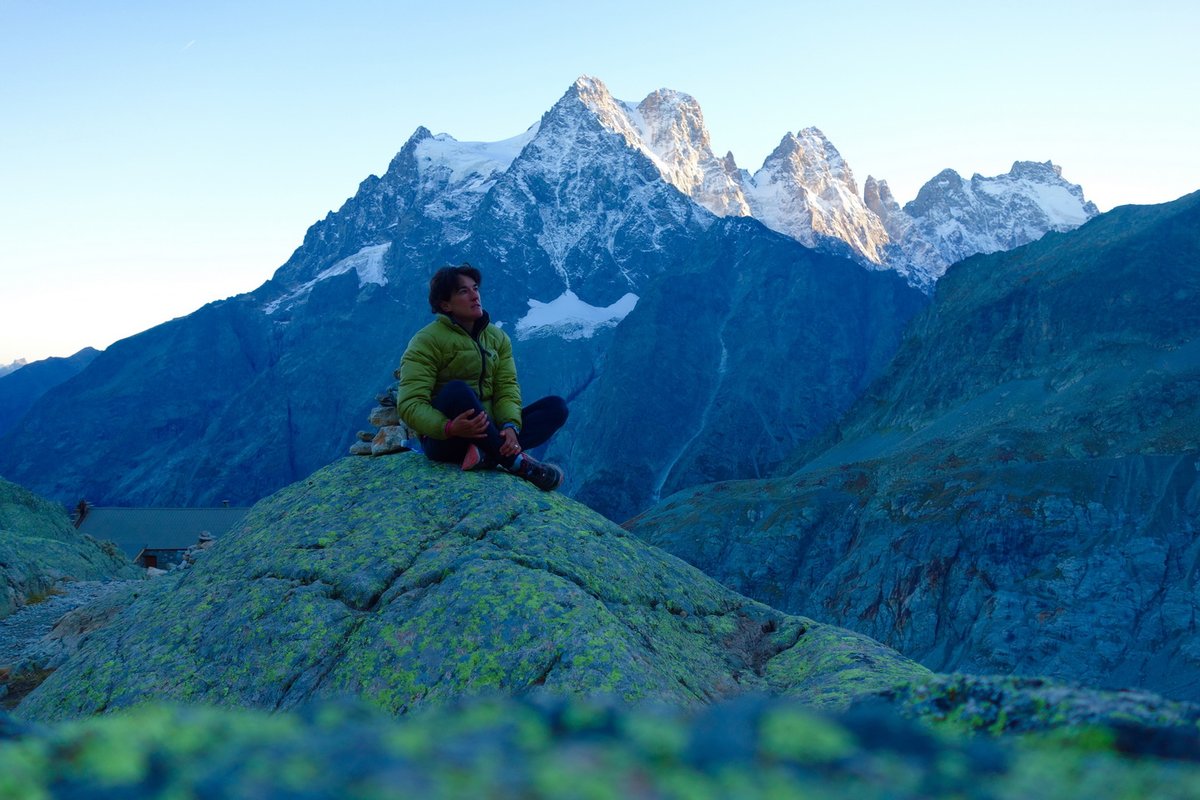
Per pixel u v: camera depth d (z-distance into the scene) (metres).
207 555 8.74
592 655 6.28
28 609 20.30
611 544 8.14
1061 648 124.75
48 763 1.58
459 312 8.97
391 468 8.88
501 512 8.01
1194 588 127.88
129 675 7.36
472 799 1.22
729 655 7.78
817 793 1.45
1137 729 2.71
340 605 7.28
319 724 1.79
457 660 6.49
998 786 1.73
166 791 1.33
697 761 1.53
